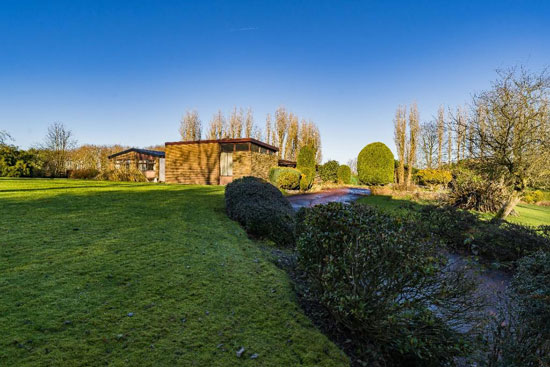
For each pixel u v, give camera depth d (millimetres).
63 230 4961
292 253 5668
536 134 8984
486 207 11328
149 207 7570
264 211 6570
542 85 8781
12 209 6152
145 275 3598
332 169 25234
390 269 2762
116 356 2271
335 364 2535
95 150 29875
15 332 2361
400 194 14539
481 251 5777
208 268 4047
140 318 2766
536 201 18453
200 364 2314
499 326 2662
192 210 7715
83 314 2707
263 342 2697
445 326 2721
